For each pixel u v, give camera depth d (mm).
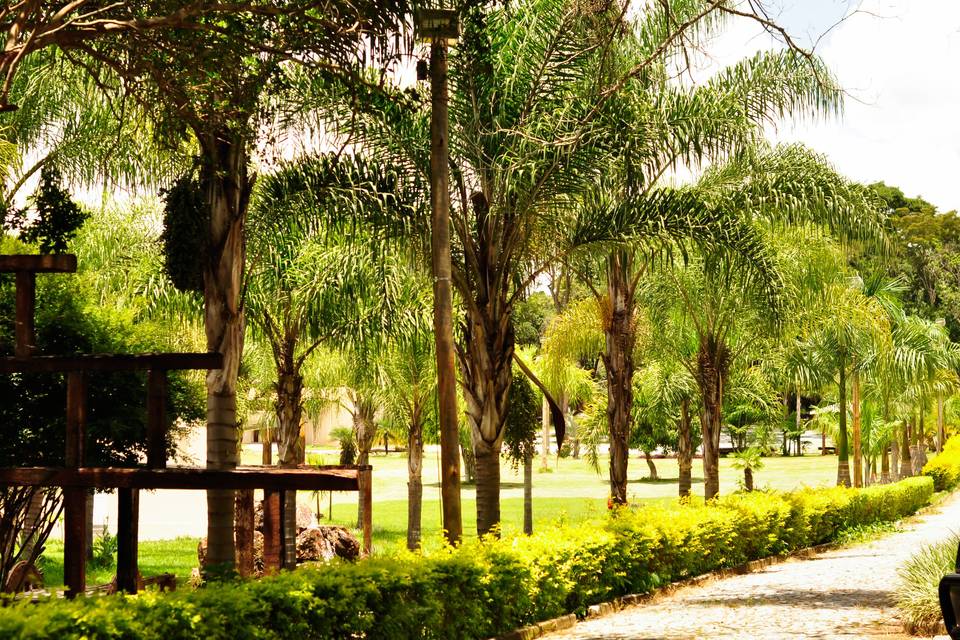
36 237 11344
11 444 13211
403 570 8547
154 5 9875
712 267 14539
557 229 13719
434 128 10273
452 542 10172
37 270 8703
